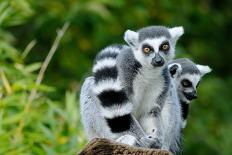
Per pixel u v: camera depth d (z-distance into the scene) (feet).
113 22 65.41
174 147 39.11
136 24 67.05
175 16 69.82
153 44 37.52
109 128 36.45
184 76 41.55
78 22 63.87
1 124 41.57
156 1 68.80
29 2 61.57
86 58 66.18
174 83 39.22
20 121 43.45
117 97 36.27
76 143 42.73
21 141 42.65
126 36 38.24
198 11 72.38
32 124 44.27
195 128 65.98
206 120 66.85
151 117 36.91
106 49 37.96
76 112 44.16
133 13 67.05
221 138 65.16
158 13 69.15
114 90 36.29
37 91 48.55
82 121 39.27
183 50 63.16
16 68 46.37
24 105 43.96
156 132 36.47
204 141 65.21
